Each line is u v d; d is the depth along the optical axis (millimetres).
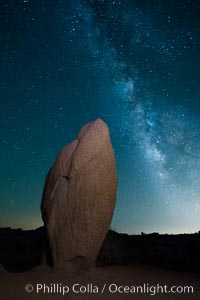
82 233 8188
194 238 15789
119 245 12703
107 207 8359
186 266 11453
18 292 6676
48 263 8797
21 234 19328
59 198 8625
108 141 8578
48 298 6395
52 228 8547
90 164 8367
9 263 11766
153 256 13117
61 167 8898
